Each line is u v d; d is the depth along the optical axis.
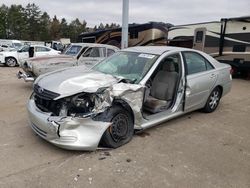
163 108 4.78
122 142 4.08
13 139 4.23
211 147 4.26
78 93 3.65
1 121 5.08
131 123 4.18
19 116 5.41
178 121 5.45
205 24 14.09
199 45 14.51
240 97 8.29
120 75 4.63
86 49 9.14
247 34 12.34
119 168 3.47
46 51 16.38
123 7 10.20
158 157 3.82
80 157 3.71
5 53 17.20
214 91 6.03
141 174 3.36
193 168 3.57
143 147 4.10
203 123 5.40
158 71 5.10
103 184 3.12
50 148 3.94
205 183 3.24
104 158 3.71
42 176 3.24
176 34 15.67
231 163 3.76
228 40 13.16
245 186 3.22
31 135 4.39
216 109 6.51
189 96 5.12
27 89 8.41
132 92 4.02
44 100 3.89
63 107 3.65
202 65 5.59
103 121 3.72
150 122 4.49
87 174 3.31
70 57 8.68
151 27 15.50
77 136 3.59
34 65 7.79
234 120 5.70
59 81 3.99
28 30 88.00
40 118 3.70
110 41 17.61
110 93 3.79
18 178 3.19
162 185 3.15
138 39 16.33
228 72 6.34
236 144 4.43
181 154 3.95
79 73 4.42
